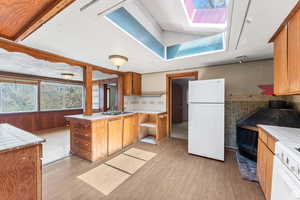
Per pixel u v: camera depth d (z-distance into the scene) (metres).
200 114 2.67
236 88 3.06
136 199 1.58
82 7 1.13
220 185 1.83
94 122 2.47
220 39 2.31
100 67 3.33
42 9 1.00
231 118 3.12
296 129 1.62
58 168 2.23
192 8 1.90
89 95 2.99
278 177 1.17
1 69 3.68
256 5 1.13
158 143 3.50
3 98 4.08
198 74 3.47
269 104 2.44
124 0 1.06
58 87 5.39
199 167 2.29
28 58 2.63
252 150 2.39
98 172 2.12
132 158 2.63
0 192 1.01
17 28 1.23
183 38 2.52
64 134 4.30
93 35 1.68
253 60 2.87
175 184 1.85
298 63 1.23
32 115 4.57
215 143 2.53
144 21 2.02
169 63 3.08
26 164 1.14
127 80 3.99
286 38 1.43
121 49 2.17
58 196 1.60
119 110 4.01
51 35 1.66
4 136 1.30
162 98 4.05
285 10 1.20
